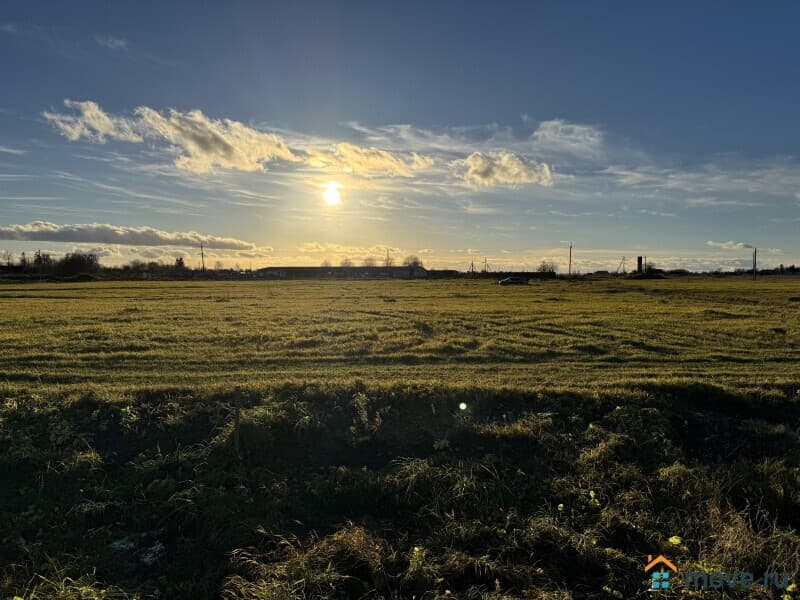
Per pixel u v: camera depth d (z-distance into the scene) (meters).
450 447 10.48
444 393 12.75
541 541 7.87
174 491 8.91
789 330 25.66
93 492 8.95
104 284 81.38
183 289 64.94
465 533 7.99
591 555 7.48
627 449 10.38
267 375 15.92
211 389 12.87
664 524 8.31
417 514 8.59
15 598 6.15
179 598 6.73
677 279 109.94
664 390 13.07
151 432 10.84
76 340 22.50
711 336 24.11
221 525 8.09
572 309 36.62
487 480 9.30
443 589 6.93
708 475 9.40
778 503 8.69
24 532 7.89
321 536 8.05
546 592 6.75
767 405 12.47
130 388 13.09
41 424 10.73
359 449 10.55
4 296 51.06
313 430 10.89
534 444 10.62
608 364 18.00
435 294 54.78
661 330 26.08
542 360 18.97
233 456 9.99
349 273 139.50
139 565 7.40
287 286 75.06
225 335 23.91
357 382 13.46
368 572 7.15
